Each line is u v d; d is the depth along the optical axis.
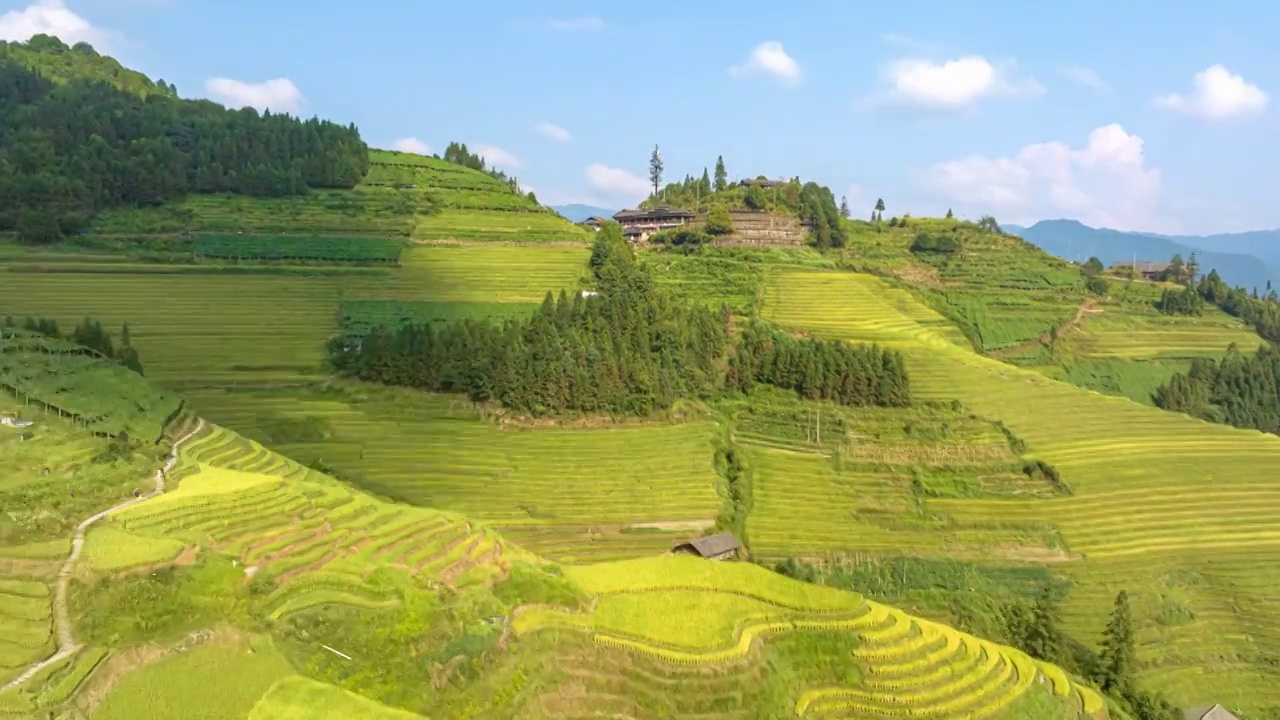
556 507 83.31
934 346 134.75
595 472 91.00
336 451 87.50
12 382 64.44
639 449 97.00
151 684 38.41
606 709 46.09
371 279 136.62
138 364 90.06
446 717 41.75
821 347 119.19
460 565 54.34
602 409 103.56
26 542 44.84
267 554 49.03
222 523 51.03
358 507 58.22
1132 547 88.94
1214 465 103.12
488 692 43.72
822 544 84.81
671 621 53.84
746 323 135.88
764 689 49.97
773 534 85.19
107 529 47.00
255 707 37.00
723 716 47.75
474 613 48.31
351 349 110.38
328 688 38.66
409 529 57.00
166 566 44.75
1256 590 83.81
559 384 102.25
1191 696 71.94
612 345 111.88
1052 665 63.09
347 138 195.38
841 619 58.47
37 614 39.94
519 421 100.19
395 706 40.69
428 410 100.31
